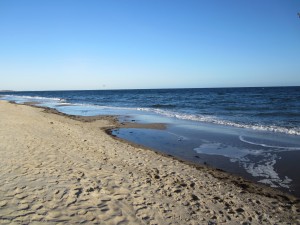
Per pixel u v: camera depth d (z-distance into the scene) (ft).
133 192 19.95
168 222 16.06
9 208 15.71
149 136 49.67
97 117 79.87
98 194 18.85
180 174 26.08
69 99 228.22
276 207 19.70
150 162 29.96
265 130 53.47
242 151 37.27
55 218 15.05
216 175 27.25
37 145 32.24
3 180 20.04
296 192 23.26
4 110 73.36
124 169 25.93
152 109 111.34
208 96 216.33
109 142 40.37
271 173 28.14
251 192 22.82
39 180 20.51
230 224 16.53
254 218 17.58
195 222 16.40
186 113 91.45
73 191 18.88
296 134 48.60
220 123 64.44
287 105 108.27
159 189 21.22
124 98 229.45
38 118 60.80
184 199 19.74
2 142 32.14
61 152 29.99
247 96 193.77
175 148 39.91
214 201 19.89
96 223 14.97
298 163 31.04
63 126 51.49
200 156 35.24
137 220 15.88
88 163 26.55
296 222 17.42
